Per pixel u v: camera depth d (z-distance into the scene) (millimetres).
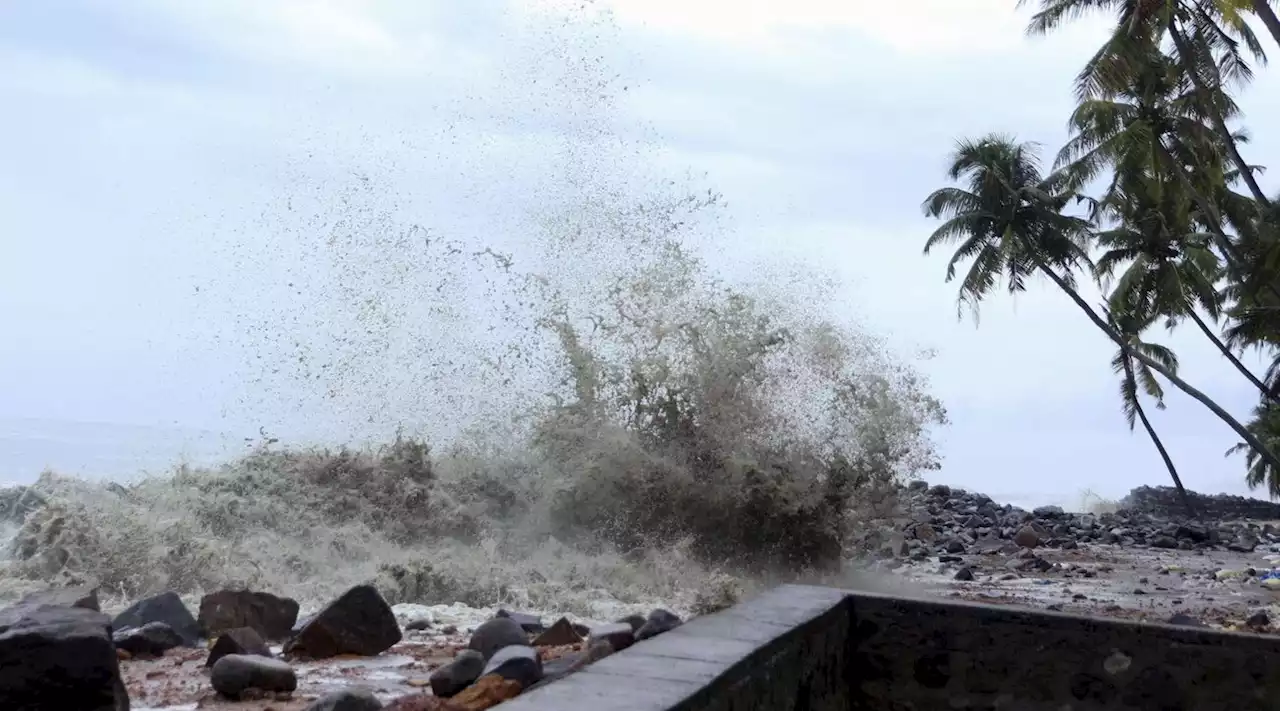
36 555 7922
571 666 4680
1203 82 30594
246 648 5141
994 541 20094
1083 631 4094
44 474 9945
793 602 3871
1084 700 4074
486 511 10781
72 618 3672
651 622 5441
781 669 3133
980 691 4129
